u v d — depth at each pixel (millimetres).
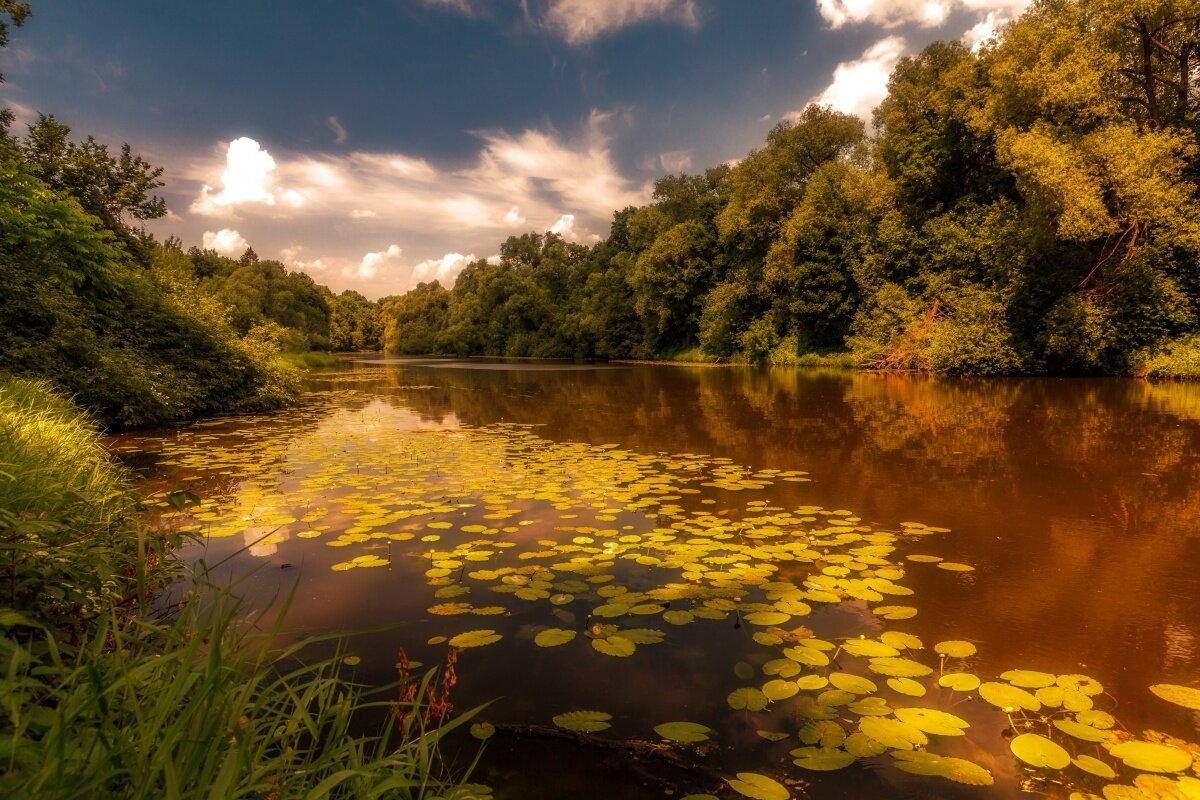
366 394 17156
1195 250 15172
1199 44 17141
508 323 57250
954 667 2375
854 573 3414
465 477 6035
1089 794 1677
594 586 3262
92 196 15109
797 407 11750
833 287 26359
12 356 8328
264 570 3512
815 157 29406
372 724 2031
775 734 1972
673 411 11633
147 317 11734
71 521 2781
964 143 22000
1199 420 8875
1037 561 3582
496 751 1894
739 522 4430
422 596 3137
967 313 19016
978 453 6840
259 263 53469
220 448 7820
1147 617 2828
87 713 1212
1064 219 15023
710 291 34219
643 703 2158
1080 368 17750
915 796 1679
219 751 1219
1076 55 16594
